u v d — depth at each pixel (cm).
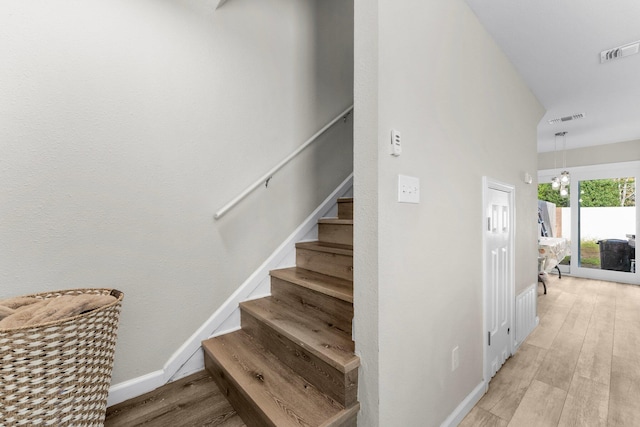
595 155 517
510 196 240
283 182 217
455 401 160
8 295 117
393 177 119
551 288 453
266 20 204
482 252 190
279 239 215
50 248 125
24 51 118
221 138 179
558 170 557
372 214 114
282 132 214
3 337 85
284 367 147
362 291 119
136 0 146
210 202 175
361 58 118
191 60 166
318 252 200
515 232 247
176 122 160
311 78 235
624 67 248
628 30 199
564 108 340
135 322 149
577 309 352
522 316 263
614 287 453
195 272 170
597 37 208
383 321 115
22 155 118
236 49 186
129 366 147
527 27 197
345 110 257
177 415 135
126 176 144
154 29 152
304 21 229
